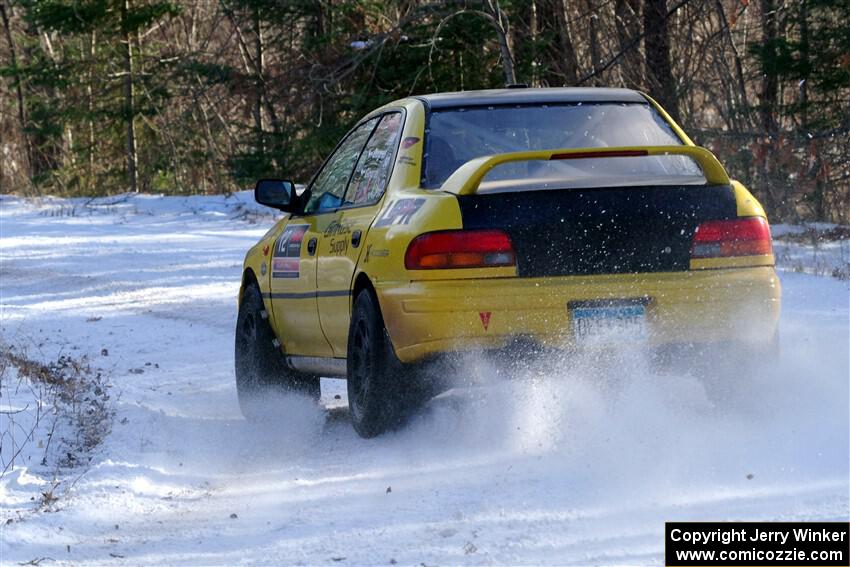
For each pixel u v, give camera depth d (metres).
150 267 60.12
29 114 148.62
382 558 14.63
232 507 18.05
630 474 17.33
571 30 99.50
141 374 33.16
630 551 14.06
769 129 82.69
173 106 140.75
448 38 99.62
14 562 15.62
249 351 26.83
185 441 22.67
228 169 120.00
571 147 21.70
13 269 62.78
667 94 86.25
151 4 140.25
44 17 135.38
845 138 74.00
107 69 141.75
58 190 149.25
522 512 15.98
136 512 18.11
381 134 23.53
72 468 20.66
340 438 22.05
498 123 22.00
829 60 77.38
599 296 19.02
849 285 41.81
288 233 25.62
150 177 144.00
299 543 15.64
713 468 17.41
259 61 119.38
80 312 46.62
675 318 19.14
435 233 19.17
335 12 109.06
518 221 19.12
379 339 20.28
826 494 15.80
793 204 72.88
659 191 19.45
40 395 26.19
